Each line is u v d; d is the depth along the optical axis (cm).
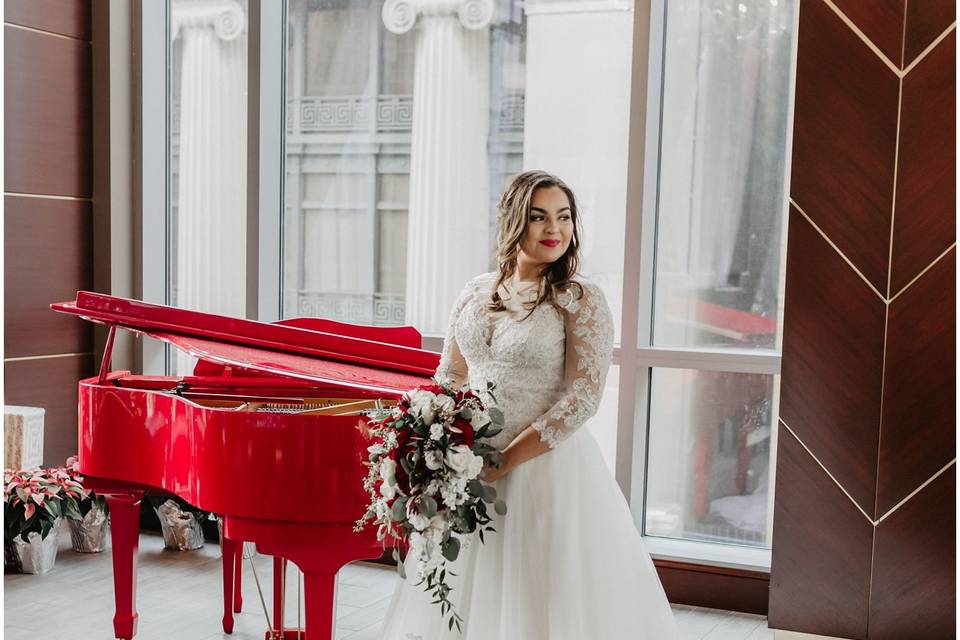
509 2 481
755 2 446
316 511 281
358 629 408
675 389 467
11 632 394
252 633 399
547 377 287
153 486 334
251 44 507
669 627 299
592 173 475
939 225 361
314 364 328
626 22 463
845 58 368
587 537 288
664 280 467
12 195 497
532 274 296
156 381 372
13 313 500
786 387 385
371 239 516
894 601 379
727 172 455
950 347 363
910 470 372
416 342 394
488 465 277
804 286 380
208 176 542
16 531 457
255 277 517
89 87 532
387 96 506
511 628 279
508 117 486
